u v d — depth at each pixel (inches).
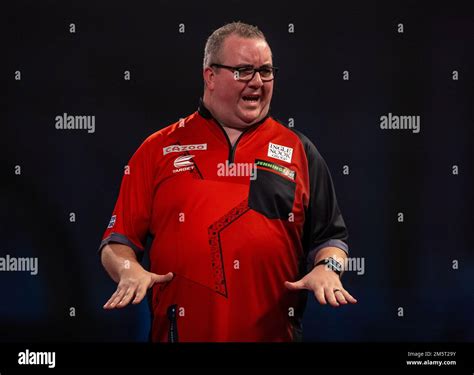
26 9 236.5
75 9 237.8
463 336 255.3
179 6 238.8
